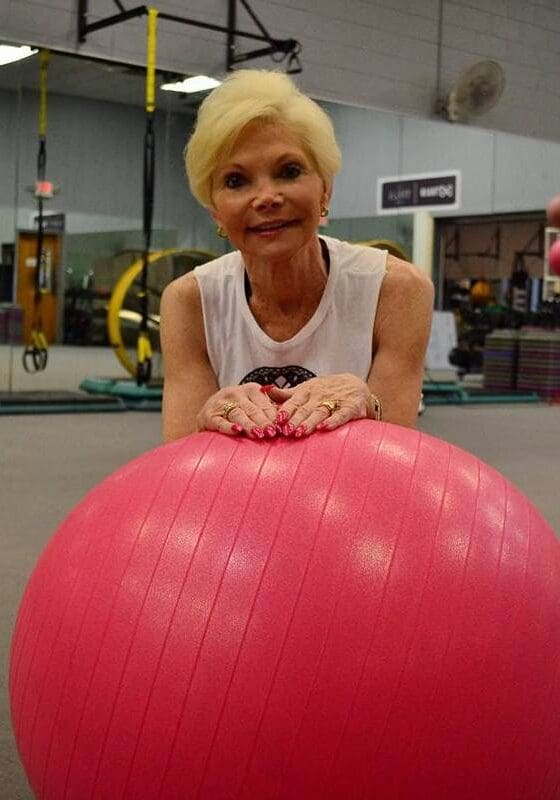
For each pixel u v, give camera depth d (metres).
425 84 9.39
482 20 9.74
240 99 1.33
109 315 7.82
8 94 7.64
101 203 8.22
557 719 1.08
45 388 8.20
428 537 1.03
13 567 2.94
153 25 6.29
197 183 1.41
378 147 9.23
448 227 10.31
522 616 1.04
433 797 1.00
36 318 7.50
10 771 1.74
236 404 1.22
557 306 10.25
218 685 0.98
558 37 10.42
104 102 8.12
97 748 1.04
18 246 7.95
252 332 1.58
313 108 1.36
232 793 0.99
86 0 7.36
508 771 1.03
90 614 1.06
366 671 0.97
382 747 0.98
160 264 8.23
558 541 1.19
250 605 0.99
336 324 1.57
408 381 1.56
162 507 1.09
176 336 1.63
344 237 9.14
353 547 1.01
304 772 0.97
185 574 1.02
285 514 1.03
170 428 1.60
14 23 7.12
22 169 7.85
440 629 0.99
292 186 1.35
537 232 11.37
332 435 1.15
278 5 8.34
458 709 0.99
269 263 1.46
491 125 10.00
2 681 2.10
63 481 4.39
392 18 9.07
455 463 1.16
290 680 0.97
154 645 1.01
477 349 10.70
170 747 1.00
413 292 1.55
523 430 6.92
